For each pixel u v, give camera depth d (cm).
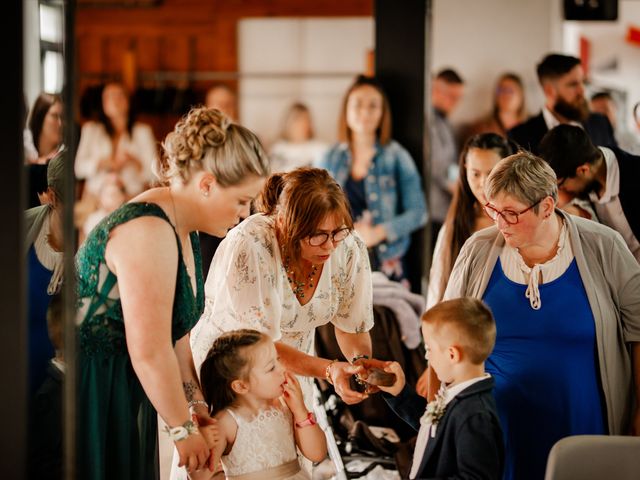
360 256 245
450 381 210
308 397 254
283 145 612
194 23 626
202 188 210
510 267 237
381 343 315
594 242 234
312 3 607
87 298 216
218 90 615
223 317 234
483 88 432
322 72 611
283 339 243
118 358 222
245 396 224
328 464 271
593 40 413
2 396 203
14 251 201
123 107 620
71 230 228
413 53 403
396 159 414
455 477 202
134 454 229
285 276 231
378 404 296
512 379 234
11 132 200
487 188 231
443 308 209
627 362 237
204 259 293
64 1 240
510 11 426
